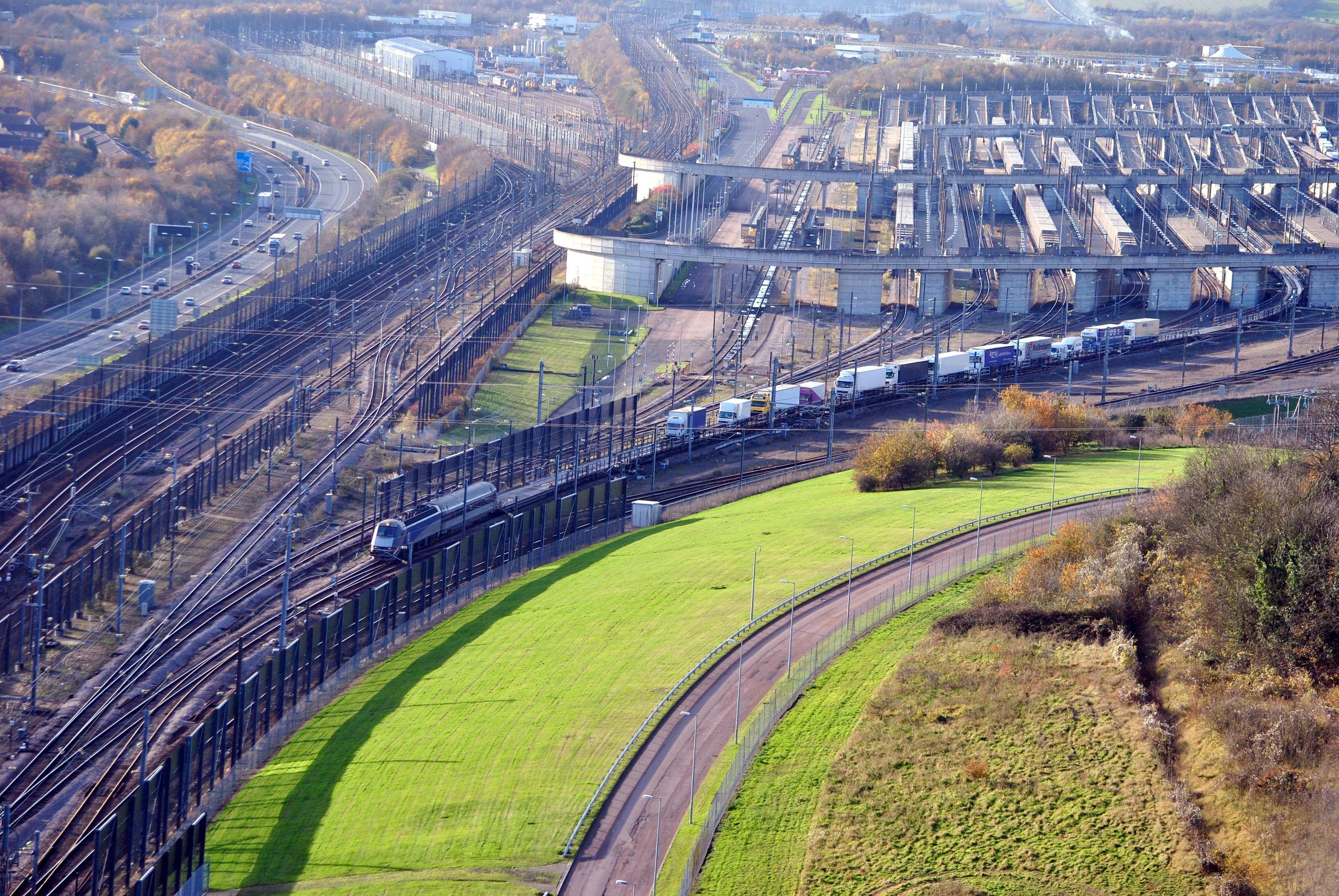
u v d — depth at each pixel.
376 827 123.19
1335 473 144.62
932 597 151.00
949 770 121.12
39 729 146.12
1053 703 126.75
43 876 122.38
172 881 113.69
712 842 115.19
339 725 143.50
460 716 141.00
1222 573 130.25
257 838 125.00
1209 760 116.56
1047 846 112.12
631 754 127.69
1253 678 122.75
